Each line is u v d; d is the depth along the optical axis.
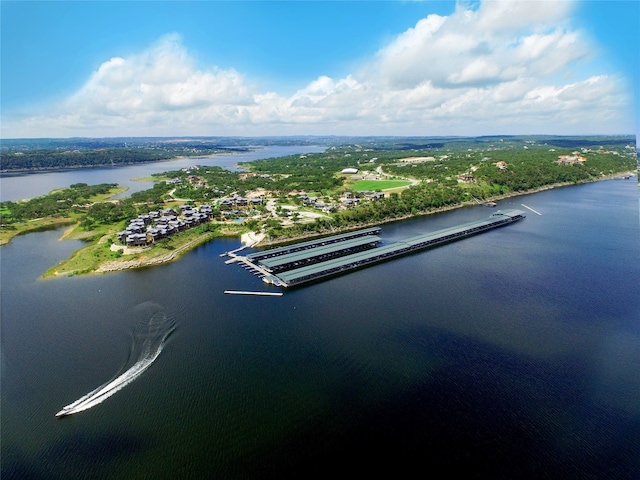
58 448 67.88
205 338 101.56
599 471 62.38
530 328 104.50
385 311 115.25
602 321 107.94
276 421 73.62
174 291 131.75
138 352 95.62
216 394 80.81
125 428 72.25
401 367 88.56
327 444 68.50
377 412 75.56
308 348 96.44
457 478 62.03
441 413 74.94
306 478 62.28
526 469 63.12
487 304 119.00
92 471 63.66
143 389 82.50
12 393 81.25
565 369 87.00
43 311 117.38
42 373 87.69
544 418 73.19
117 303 122.69
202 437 70.06
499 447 67.25
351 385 82.94
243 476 62.69
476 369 87.56
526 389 80.88
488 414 74.50
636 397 78.06
